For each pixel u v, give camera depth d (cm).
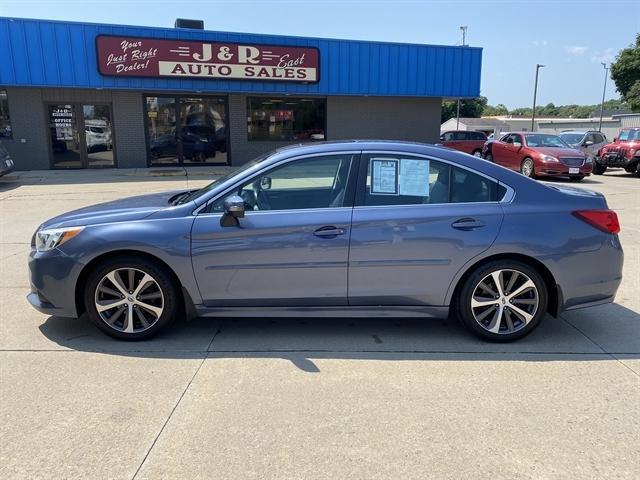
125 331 418
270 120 1966
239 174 421
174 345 415
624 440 290
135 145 1822
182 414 313
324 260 406
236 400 330
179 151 1883
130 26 1639
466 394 339
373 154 420
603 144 2102
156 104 1823
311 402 328
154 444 283
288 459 272
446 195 417
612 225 418
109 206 461
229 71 1756
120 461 269
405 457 274
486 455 276
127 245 402
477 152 2502
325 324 464
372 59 1919
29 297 434
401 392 342
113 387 345
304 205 421
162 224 407
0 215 1008
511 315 423
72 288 410
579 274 412
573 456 276
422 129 2128
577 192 436
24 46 1564
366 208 411
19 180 1526
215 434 293
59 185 1429
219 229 403
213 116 1900
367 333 444
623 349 412
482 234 405
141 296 416
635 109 4997
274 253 405
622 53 5056
